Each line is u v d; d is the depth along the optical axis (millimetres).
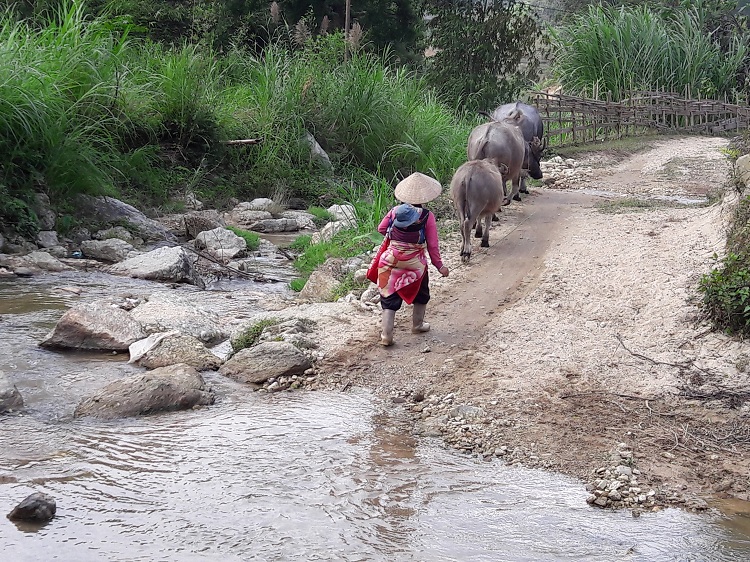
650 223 12367
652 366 7309
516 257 10938
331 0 29125
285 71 20422
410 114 20062
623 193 16516
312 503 5094
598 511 5117
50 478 5324
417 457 5844
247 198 18078
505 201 14453
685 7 35281
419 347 8008
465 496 5262
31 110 13172
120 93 16031
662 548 4672
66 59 14820
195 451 5812
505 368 7426
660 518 5035
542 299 9148
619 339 7941
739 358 7273
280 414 6578
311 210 17312
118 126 16156
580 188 17375
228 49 24984
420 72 31312
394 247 7855
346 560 4461
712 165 20500
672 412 6508
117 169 15375
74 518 4832
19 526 4719
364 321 8766
